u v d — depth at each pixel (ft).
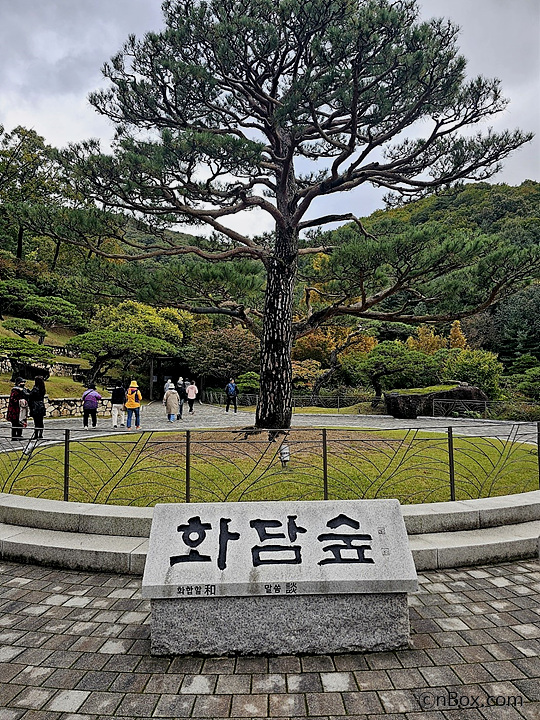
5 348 64.90
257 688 9.41
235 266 29.71
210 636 10.55
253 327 35.01
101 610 12.87
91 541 16.39
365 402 80.89
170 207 29.04
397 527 11.55
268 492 20.21
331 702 8.98
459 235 28.63
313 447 28.37
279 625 10.62
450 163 29.14
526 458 28.73
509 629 11.72
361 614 10.70
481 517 17.67
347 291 33.50
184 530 11.38
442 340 99.50
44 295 88.22
